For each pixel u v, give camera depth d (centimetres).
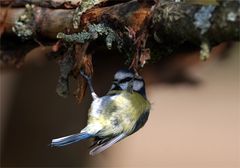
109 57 1038
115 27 778
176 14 691
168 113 2367
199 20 664
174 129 2325
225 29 644
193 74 1146
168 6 711
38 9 895
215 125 2369
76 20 817
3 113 1402
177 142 2264
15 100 1272
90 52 825
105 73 1075
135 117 814
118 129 805
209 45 667
